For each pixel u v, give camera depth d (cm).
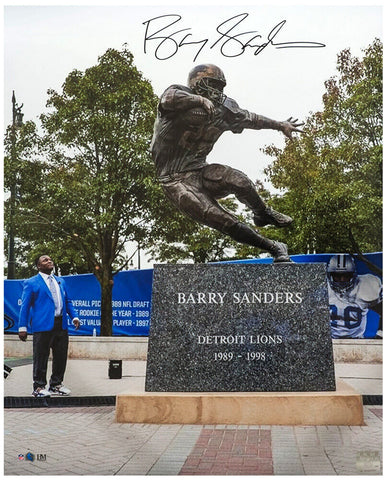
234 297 591
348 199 809
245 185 619
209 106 592
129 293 1348
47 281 747
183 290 595
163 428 558
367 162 790
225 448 498
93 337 1202
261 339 587
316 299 591
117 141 985
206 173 625
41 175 1043
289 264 595
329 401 561
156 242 1149
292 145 806
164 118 615
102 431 551
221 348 588
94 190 1003
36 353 729
